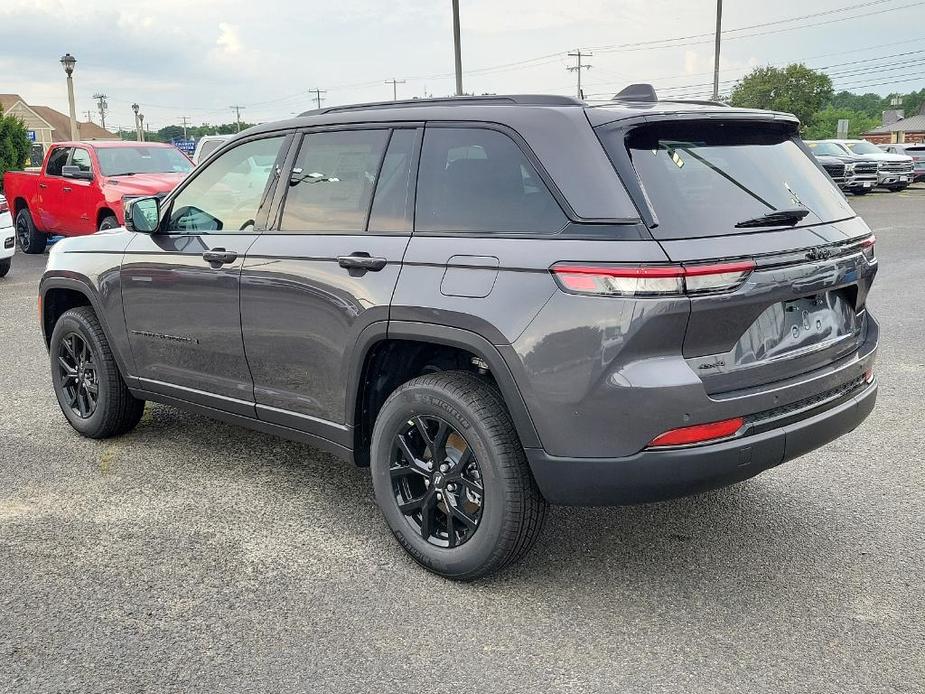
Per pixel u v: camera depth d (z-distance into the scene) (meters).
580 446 2.92
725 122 3.21
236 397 4.18
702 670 2.77
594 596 3.25
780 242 3.01
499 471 3.12
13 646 2.94
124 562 3.56
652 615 3.11
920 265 11.74
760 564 3.48
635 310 2.76
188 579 3.41
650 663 2.81
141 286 4.49
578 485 2.96
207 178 4.33
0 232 11.72
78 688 2.71
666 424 2.82
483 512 3.19
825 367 3.27
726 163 3.14
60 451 4.95
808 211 3.20
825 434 3.23
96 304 4.79
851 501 4.09
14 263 14.22
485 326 3.04
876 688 2.66
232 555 3.62
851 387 3.44
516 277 3.00
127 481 4.47
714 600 3.21
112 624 3.08
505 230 3.10
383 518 4.00
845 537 3.71
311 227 3.77
